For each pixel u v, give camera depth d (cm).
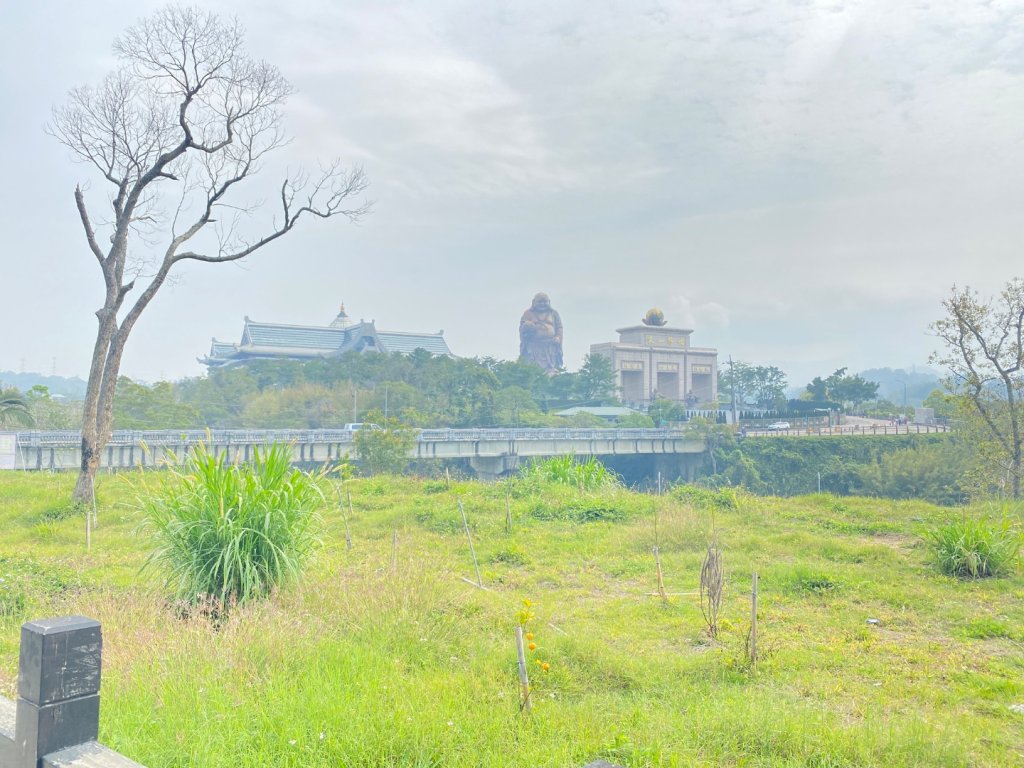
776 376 16900
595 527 1627
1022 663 786
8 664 653
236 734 481
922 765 520
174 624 731
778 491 8331
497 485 2114
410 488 2128
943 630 920
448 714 541
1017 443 3156
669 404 12838
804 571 1154
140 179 2056
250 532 876
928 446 6931
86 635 273
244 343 18225
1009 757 545
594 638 830
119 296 2030
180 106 2080
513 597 1048
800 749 537
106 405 1984
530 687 653
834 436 8944
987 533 1188
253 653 643
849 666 768
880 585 1107
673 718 590
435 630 786
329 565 1050
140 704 515
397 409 9269
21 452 4506
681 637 886
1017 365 3114
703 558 1311
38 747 261
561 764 479
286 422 8775
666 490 2086
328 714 516
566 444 8025
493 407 10238
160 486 981
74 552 1372
